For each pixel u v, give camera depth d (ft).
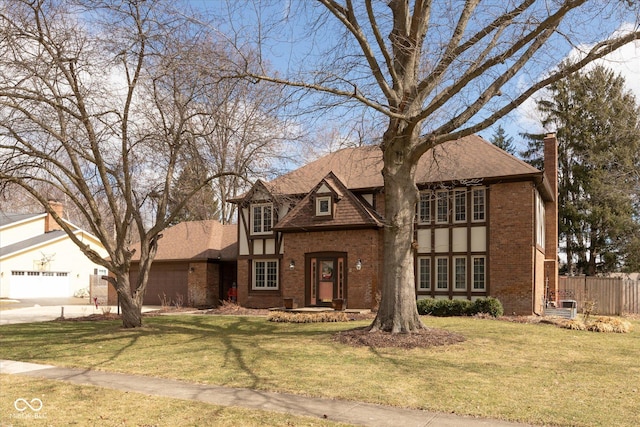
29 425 22.79
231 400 26.91
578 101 124.47
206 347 44.04
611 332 53.72
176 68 46.16
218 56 40.96
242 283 89.97
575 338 48.16
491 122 40.50
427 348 41.01
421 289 77.15
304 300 80.74
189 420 23.31
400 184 46.44
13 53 47.50
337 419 23.41
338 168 88.28
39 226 155.22
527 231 70.44
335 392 28.30
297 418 23.53
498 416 23.89
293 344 44.42
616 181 101.55
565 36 39.04
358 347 41.73
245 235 90.79
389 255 46.75
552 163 89.35
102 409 25.31
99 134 54.19
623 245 121.19
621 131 100.37
